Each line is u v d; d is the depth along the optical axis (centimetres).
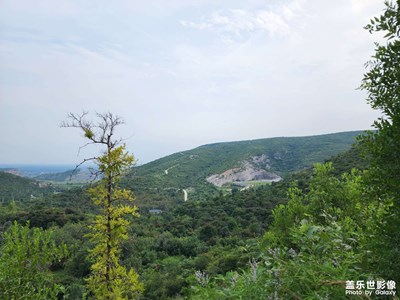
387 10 264
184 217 6612
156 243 4709
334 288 267
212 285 359
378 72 269
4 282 520
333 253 316
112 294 1025
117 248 1149
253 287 293
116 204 1080
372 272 268
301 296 272
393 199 249
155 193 10988
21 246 550
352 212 489
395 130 244
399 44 255
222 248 3534
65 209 5672
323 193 524
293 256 324
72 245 3203
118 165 1055
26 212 5309
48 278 582
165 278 2864
